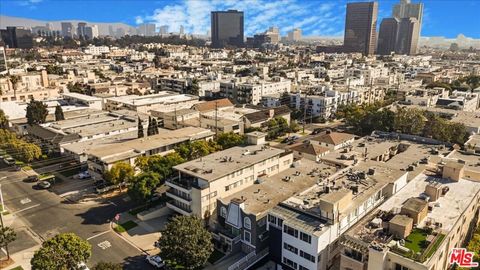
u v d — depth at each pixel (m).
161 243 60.50
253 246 64.56
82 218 80.12
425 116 125.19
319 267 56.78
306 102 170.12
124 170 88.12
